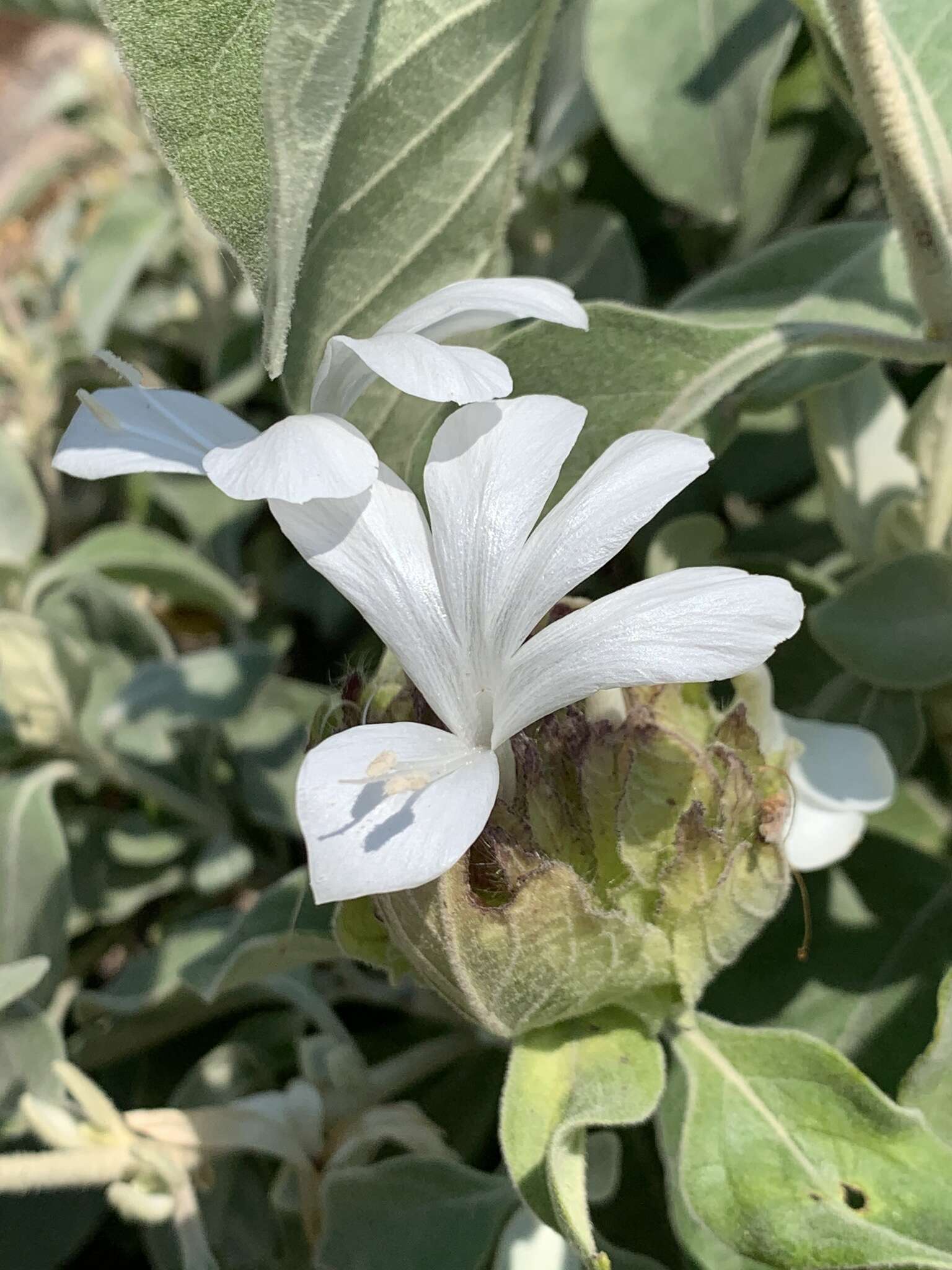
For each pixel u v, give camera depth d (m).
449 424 0.09
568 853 0.09
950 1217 0.09
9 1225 0.16
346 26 0.07
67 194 0.34
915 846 0.14
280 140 0.07
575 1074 0.09
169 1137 0.11
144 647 0.21
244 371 0.23
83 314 0.24
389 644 0.09
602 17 0.17
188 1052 0.17
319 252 0.10
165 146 0.08
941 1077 0.10
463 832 0.07
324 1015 0.15
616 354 0.11
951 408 0.14
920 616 0.14
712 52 0.16
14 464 0.21
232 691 0.18
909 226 0.11
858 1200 0.09
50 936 0.15
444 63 0.10
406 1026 0.17
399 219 0.11
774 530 0.19
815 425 0.15
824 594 0.15
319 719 0.09
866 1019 0.13
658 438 0.08
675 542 0.15
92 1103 0.11
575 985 0.09
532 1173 0.09
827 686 0.15
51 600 0.21
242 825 0.20
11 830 0.16
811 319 0.14
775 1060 0.10
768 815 0.09
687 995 0.09
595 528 0.08
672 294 0.23
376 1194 0.12
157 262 0.28
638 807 0.09
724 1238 0.09
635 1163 0.14
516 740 0.09
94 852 0.19
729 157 0.16
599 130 0.22
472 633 0.09
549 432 0.09
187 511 0.24
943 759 0.18
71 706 0.18
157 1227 0.15
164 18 0.07
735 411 0.13
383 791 0.08
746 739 0.10
